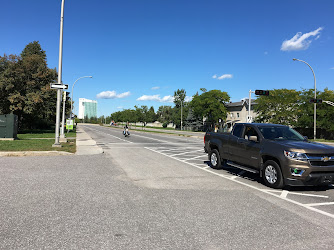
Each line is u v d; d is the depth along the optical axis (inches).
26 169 334.0
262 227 160.1
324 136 1630.2
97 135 1382.9
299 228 159.5
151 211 186.7
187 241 138.9
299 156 238.4
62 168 350.0
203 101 2541.8
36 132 1440.7
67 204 198.4
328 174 237.3
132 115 3727.9
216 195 233.3
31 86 1262.3
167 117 4562.0
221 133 363.9
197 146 757.9
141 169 359.9
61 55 564.1
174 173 334.3
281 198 227.3
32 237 139.9
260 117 1827.0
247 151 298.8
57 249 127.1
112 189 247.1
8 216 170.7
